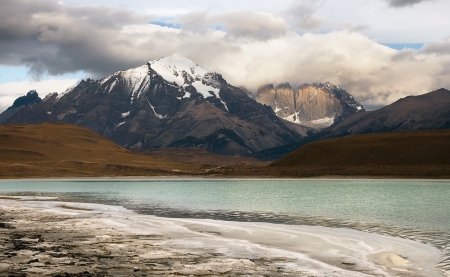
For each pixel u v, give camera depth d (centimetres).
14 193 9319
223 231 3656
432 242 3112
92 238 3312
